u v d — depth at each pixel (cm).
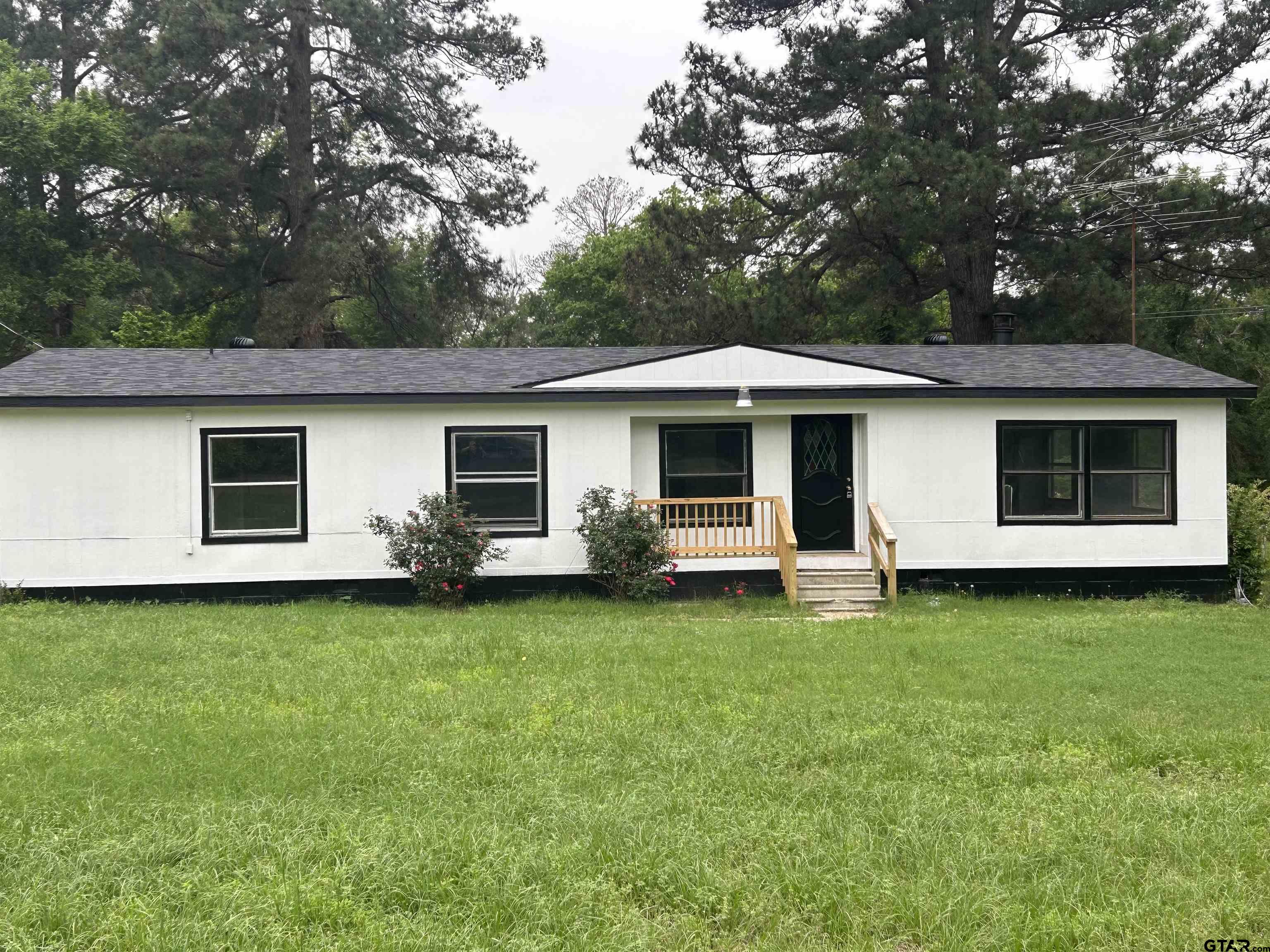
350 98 3525
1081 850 625
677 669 1095
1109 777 759
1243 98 2862
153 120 3319
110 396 1569
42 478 1582
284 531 1636
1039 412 1720
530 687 1012
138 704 923
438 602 1598
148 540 1605
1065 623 1414
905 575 1711
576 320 4806
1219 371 3061
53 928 534
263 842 626
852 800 707
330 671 1067
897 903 560
